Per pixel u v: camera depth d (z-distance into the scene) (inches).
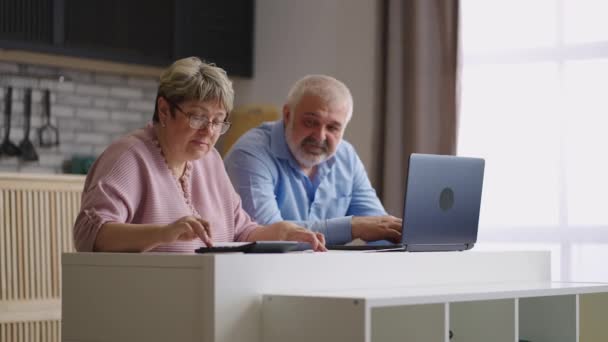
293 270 79.0
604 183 178.1
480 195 107.5
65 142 198.2
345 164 133.7
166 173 93.3
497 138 189.9
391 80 192.1
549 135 184.4
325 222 113.4
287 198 126.4
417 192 98.8
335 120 124.4
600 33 179.6
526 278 106.7
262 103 219.9
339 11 209.0
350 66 206.8
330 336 72.3
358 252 89.5
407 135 190.7
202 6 208.7
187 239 81.0
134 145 90.9
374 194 138.0
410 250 100.3
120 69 201.6
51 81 196.9
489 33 191.5
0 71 190.2
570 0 182.9
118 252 82.9
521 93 187.8
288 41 216.5
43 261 149.5
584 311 110.1
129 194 88.4
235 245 85.6
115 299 79.6
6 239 144.9
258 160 123.0
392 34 192.5
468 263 97.4
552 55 184.4
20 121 192.4
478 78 192.2
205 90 91.2
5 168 190.1
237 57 216.8
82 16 188.1
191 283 74.4
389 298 72.6
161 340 76.1
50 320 150.1
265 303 76.2
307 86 124.3
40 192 149.4
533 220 185.8
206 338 72.9
